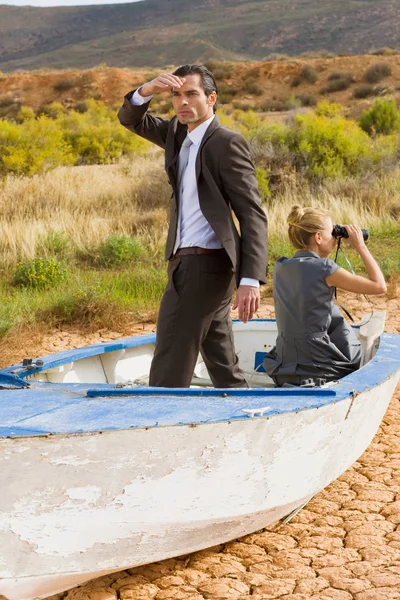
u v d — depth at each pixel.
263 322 6.59
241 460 4.20
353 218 16.64
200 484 4.14
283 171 20.34
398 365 5.26
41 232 15.73
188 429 3.91
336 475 5.14
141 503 4.02
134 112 5.43
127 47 182.25
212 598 4.20
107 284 12.79
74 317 11.17
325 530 4.94
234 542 4.83
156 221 17.31
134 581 4.41
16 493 3.76
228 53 173.50
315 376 5.23
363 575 4.39
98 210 18.92
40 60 189.00
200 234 5.10
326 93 67.75
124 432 3.79
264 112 58.84
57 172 24.69
